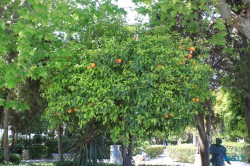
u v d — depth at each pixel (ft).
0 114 39.93
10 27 25.26
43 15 23.08
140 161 59.72
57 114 25.04
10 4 29.14
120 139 24.77
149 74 22.36
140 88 22.12
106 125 26.78
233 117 40.14
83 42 26.61
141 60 22.61
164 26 27.91
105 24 27.02
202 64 26.76
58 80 25.20
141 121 22.68
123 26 26.86
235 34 33.06
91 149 28.78
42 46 26.40
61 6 24.26
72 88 23.58
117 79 22.72
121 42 24.11
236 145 73.26
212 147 33.63
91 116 22.53
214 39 29.07
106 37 25.14
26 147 78.38
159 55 22.84
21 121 65.41
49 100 27.35
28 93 38.40
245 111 34.32
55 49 26.30
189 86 23.35
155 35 24.81
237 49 32.53
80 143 29.12
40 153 78.13
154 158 80.38
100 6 26.94
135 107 22.35
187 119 24.35
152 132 24.75
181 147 71.97
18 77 24.89
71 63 25.00
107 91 22.53
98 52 23.44
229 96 37.68
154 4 30.66
